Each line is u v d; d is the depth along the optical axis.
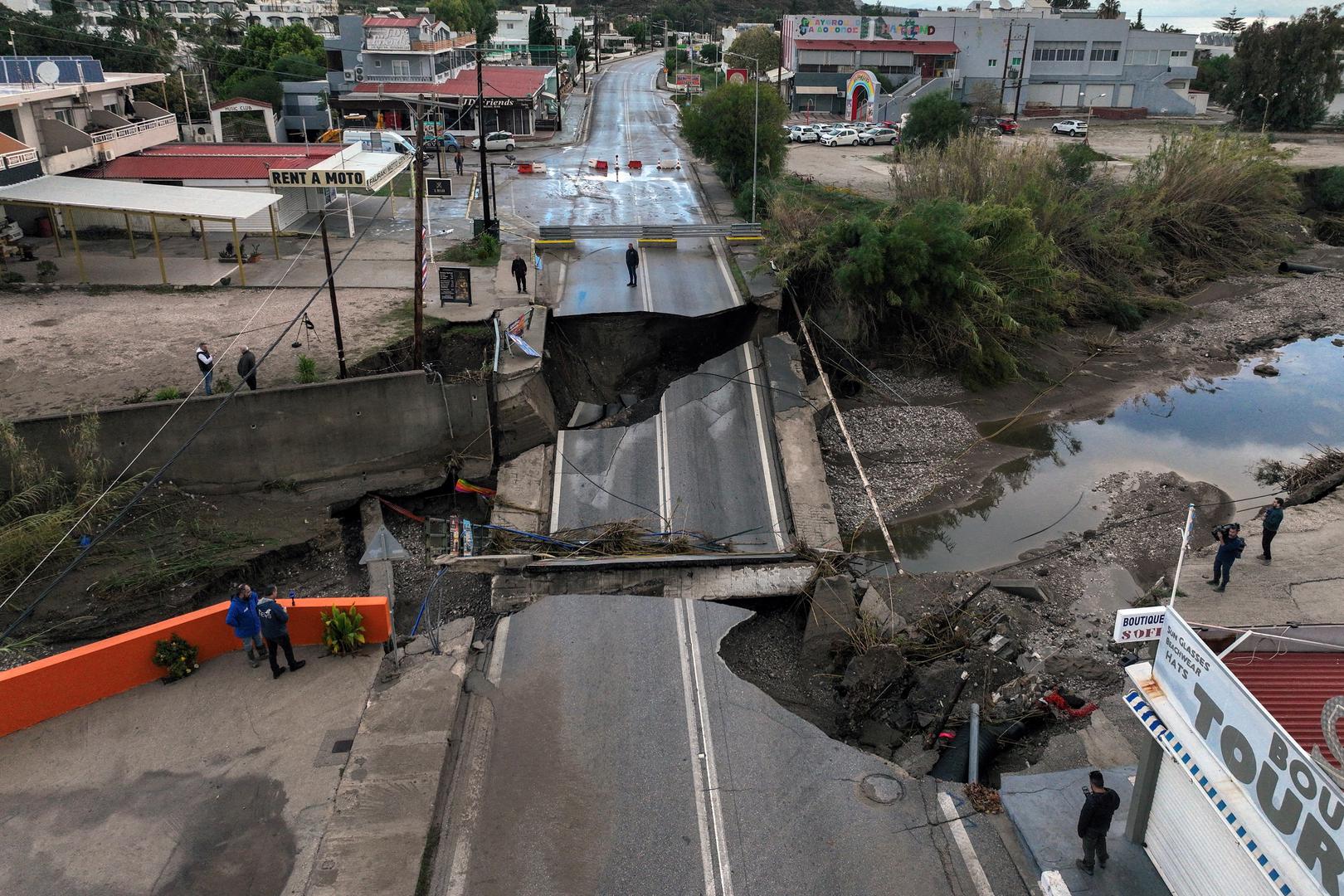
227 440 24.33
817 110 94.56
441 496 26.77
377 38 71.75
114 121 45.50
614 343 33.00
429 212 46.59
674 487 25.94
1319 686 11.91
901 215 36.16
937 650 19.23
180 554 22.05
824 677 19.03
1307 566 22.19
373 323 30.69
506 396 26.98
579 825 14.00
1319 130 84.88
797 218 37.78
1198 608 20.58
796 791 14.75
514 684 17.16
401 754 14.73
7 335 29.20
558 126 75.81
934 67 94.06
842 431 29.20
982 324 35.19
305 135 62.09
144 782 14.01
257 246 39.94
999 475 28.81
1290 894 9.66
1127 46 94.25
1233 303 44.84
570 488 25.92
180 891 12.32
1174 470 29.36
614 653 18.20
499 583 21.09
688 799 14.55
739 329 33.91
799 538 23.72
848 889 12.98
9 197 33.41
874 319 34.34
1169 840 12.29
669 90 108.19
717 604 19.95
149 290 33.84
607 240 42.28
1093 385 35.66
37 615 19.88
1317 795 9.36
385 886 12.52
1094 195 47.81
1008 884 12.95
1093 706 17.20
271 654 16.09
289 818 13.49
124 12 89.12
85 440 22.62
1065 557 23.86
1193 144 50.72
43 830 13.14
